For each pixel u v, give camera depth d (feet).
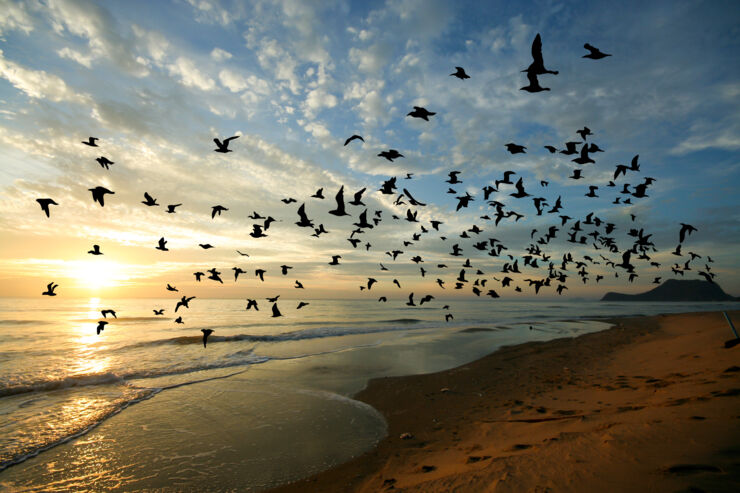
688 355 50.03
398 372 58.80
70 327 126.31
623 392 35.09
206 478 26.35
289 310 257.55
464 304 434.30
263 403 42.96
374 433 33.86
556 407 33.81
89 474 27.14
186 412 39.99
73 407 41.42
